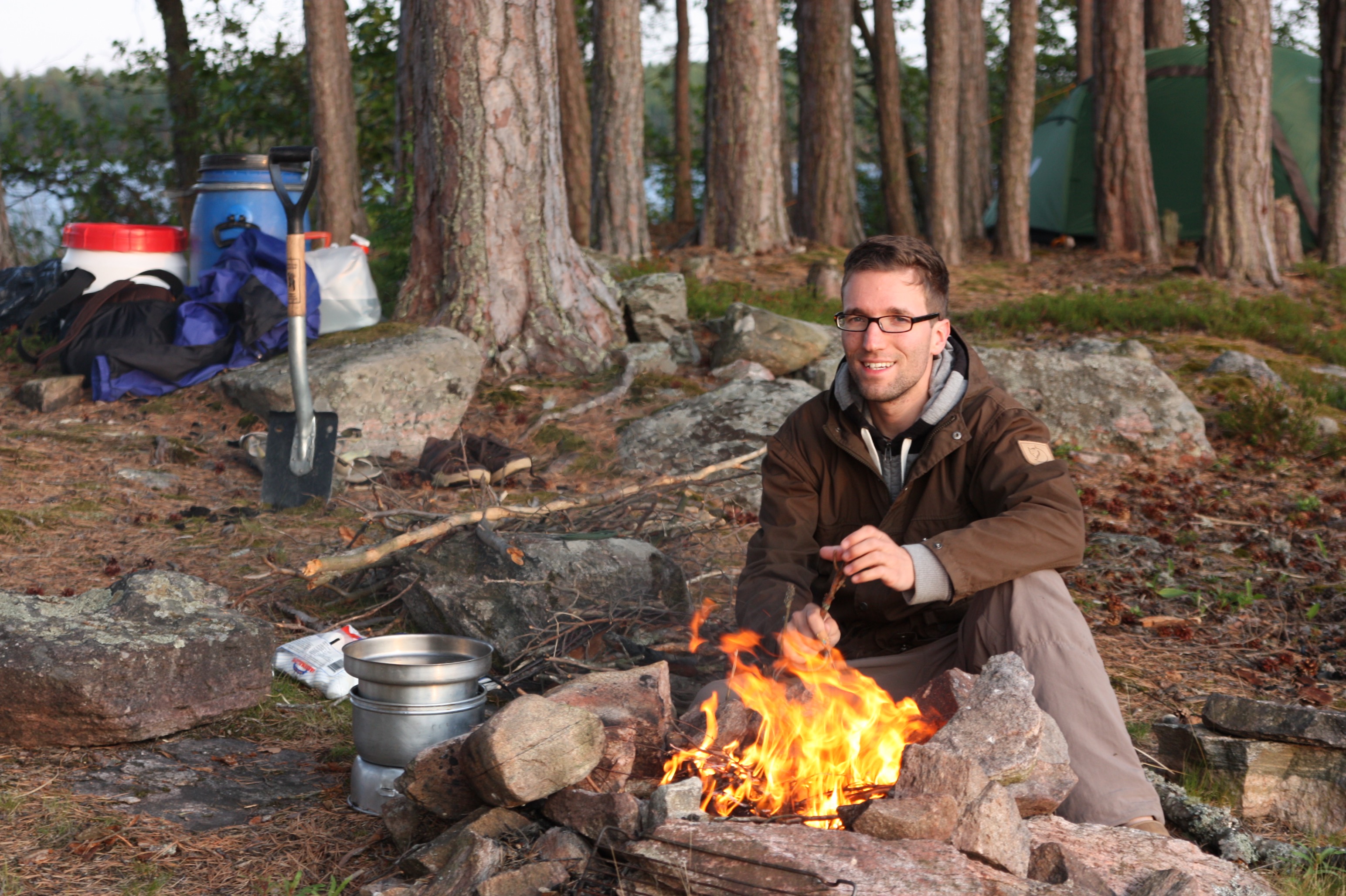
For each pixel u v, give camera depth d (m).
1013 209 16.47
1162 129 17.84
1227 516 6.31
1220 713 3.01
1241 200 14.09
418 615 3.87
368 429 6.61
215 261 8.38
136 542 4.87
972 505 2.73
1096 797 2.39
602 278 8.88
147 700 2.98
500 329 8.12
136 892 2.19
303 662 3.55
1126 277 14.98
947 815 2.03
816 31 16.22
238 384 7.02
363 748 2.62
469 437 6.62
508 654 3.52
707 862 1.93
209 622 3.25
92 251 8.13
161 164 17.58
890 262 2.58
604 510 4.55
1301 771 2.88
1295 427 7.91
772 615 2.68
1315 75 17.16
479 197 8.09
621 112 14.48
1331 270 14.51
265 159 8.48
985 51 20.59
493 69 8.02
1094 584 5.06
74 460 6.18
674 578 3.94
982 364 2.81
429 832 2.38
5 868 2.25
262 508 5.48
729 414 6.73
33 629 3.03
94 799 2.62
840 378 2.78
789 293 12.11
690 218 20.48
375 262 10.69
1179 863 2.18
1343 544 5.76
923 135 25.25
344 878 2.29
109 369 7.29
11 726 2.90
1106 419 7.72
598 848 2.10
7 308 8.78
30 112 17.00
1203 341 10.72
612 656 3.55
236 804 2.65
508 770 2.14
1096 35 16.50
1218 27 13.96
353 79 14.84
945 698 2.46
